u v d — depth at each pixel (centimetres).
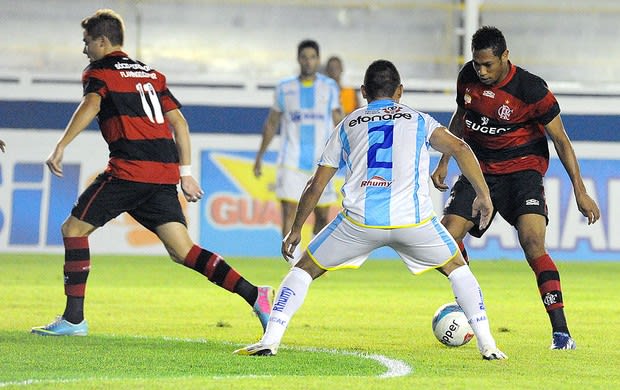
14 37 7256
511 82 2519
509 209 2580
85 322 2572
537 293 4072
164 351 2283
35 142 5975
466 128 2609
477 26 7112
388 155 2178
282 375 1964
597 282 4634
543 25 7425
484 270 5191
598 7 7456
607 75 7456
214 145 6025
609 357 2362
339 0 7425
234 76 7381
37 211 5897
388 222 2155
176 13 7362
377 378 1941
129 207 2500
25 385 1800
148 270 4888
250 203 5969
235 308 3359
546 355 2373
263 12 7419
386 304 3612
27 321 2898
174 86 6397
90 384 1816
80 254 2533
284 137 4559
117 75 2481
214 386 1806
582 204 2500
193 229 5928
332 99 4566
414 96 6288
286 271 4938
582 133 6072
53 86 6025
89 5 7294
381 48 7444
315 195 2216
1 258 5447
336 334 2750
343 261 2216
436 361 2223
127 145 2477
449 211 2552
